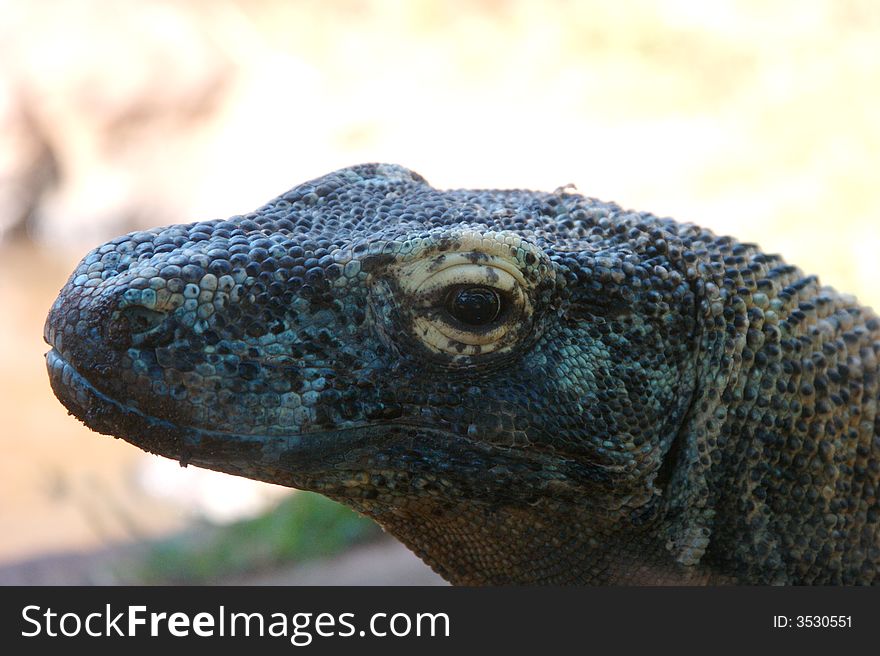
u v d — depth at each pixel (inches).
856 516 174.4
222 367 152.0
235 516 489.4
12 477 632.4
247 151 1064.8
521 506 164.2
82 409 152.6
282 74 1126.4
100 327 150.0
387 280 156.6
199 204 1072.2
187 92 1169.4
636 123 792.3
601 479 161.9
